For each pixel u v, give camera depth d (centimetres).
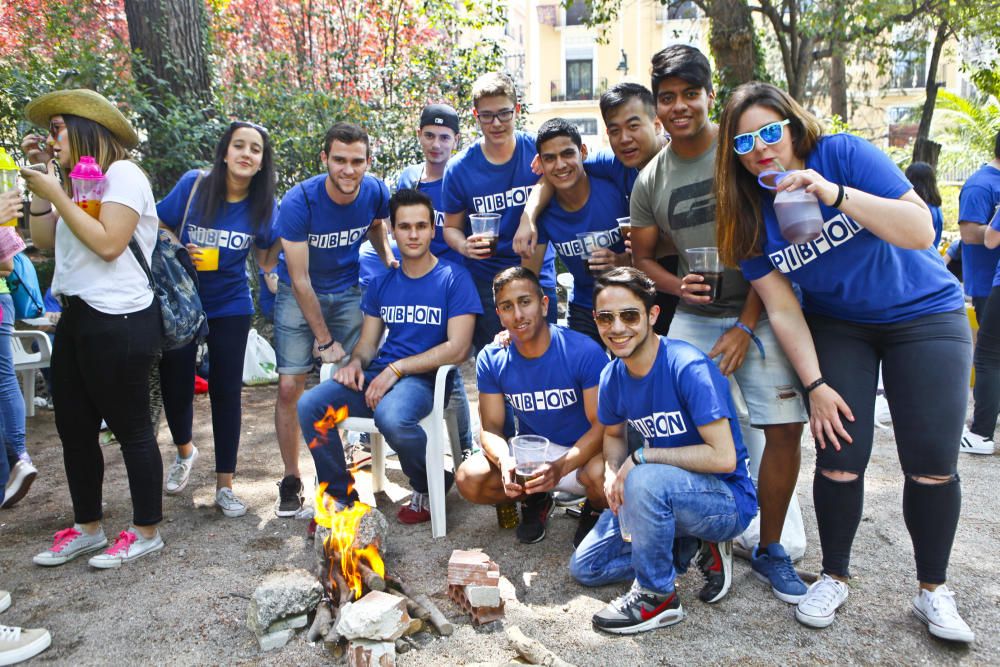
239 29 887
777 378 270
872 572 287
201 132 673
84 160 279
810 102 1495
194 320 317
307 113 750
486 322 418
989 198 449
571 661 236
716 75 999
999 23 1124
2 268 300
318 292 384
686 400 256
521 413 326
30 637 247
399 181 502
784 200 222
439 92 849
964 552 301
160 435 503
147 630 261
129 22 702
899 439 242
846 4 1025
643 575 251
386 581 271
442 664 237
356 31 860
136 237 296
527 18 2627
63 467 440
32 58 659
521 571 300
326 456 339
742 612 263
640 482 248
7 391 369
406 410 327
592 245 352
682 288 273
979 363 425
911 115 1772
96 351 287
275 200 361
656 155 309
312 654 246
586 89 2642
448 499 384
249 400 596
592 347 311
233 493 376
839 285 239
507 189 383
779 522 279
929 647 238
